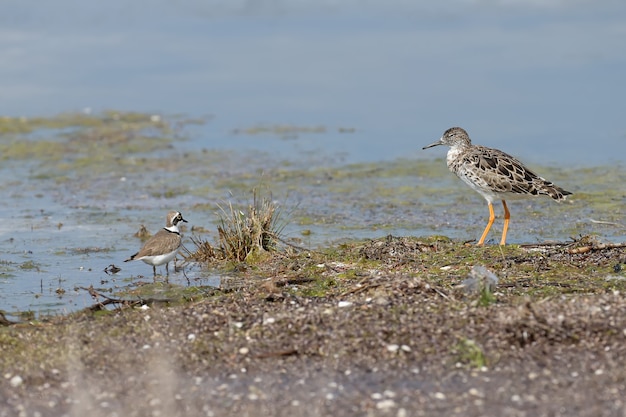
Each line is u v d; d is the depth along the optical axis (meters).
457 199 22.05
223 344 11.98
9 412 10.33
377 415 9.99
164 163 26.44
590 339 11.53
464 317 12.27
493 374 10.84
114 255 17.84
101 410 10.34
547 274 14.62
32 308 14.44
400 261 15.74
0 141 29.25
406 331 11.98
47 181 24.52
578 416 9.80
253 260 16.80
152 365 11.50
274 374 11.12
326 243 18.20
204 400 10.51
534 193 17.55
